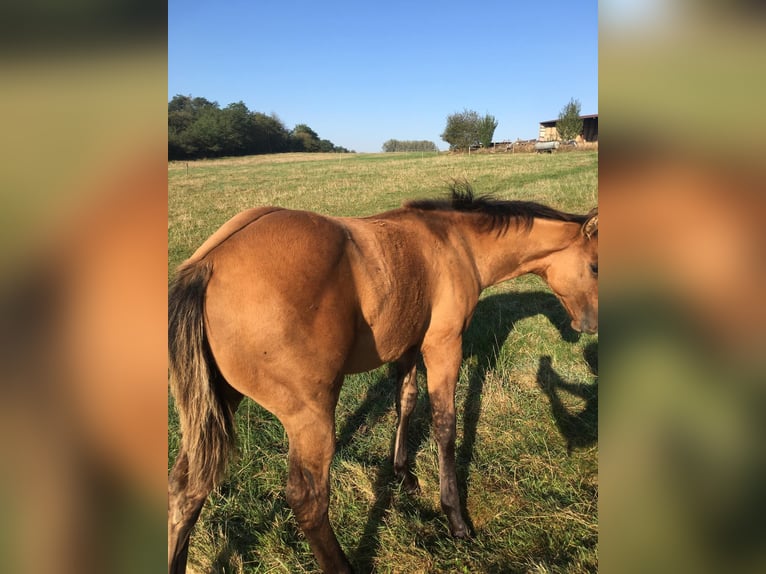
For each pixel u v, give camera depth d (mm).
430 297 2672
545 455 3336
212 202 16297
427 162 32188
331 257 2100
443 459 2789
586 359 4680
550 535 2703
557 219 3236
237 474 3148
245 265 1938
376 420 3850
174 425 3574
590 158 26812
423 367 4660
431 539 2762
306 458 2090
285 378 1987
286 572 2498
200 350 1903
